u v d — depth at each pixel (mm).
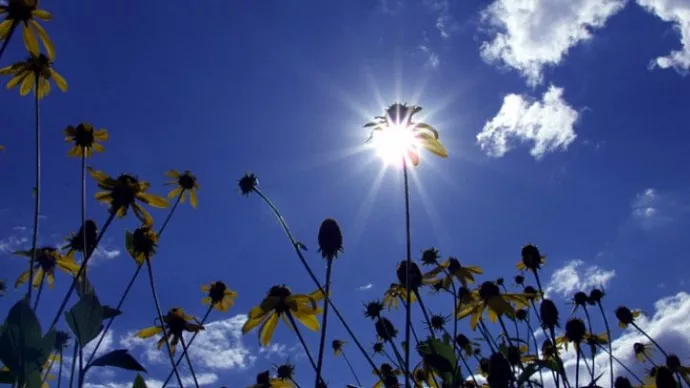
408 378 394
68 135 749
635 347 1061
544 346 806
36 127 493
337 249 512
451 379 448
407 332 403
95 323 374
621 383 792
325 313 431
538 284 739
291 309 512
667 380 699
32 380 346
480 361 625
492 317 723
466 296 707
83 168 601
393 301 748
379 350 767
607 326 758
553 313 652
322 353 415
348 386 502
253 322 519
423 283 637
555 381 525
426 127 555
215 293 775
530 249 784
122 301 512
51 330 357
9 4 623
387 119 554
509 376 453
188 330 653
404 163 515
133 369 369
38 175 478
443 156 550
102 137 761
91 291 381
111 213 602
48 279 601
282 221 547
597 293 925
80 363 365
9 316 350
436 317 690
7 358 343
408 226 458
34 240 446
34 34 637
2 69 694
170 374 476
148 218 616
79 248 613
